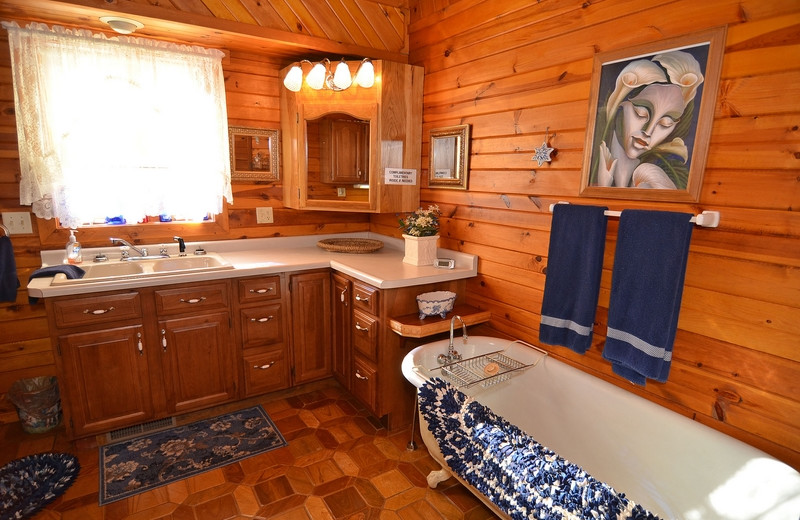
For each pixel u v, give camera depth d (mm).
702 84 1600
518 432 1655
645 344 1725
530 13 2229
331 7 2852
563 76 2094
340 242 3355
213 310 2564
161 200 2764
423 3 2965
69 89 2396
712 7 1563
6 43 2334
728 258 1594
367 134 2910
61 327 2188
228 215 3107
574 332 2035
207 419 2664
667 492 1667
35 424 2461
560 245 2064
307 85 2936
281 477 2180
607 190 1938
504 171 2451
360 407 2842
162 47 2611
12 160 2432
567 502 1397
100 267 2537
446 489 2127
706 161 1613
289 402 2887
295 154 3064
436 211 2789
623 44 1842
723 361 1639
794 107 1397
